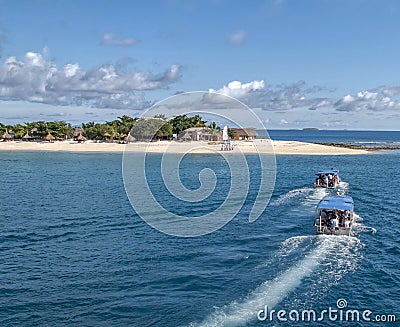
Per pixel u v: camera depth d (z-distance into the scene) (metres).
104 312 18.39
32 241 28.92
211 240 29.09
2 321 17.56
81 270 23.33
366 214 38.44
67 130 159.25
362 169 78.94
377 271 22.94
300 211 39.03
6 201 43.97
